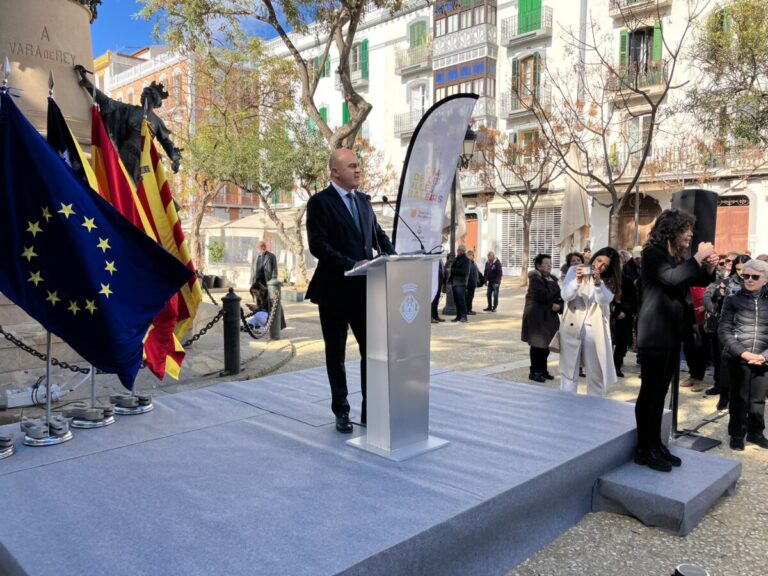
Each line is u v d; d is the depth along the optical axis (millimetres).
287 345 9594
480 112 25062
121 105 6488
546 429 4047
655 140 20562
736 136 13289
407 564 2492
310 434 3887
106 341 3750
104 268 3762
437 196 4406
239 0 12383
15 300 3529
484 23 24672
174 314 4676
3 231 3502
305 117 22609
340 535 2500
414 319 3561
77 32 6844
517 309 15984
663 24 20125
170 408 4535
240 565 2270
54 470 3248
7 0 6316
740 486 4262
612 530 3531
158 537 2488
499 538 2979
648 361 3836
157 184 5266
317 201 3762
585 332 5465
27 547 2408
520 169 22125
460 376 5812
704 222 4582
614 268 5477
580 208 14336
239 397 4871
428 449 3561
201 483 3064
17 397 5402
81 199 3707
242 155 17969
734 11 13023
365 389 4070
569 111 19188
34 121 6340
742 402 5008
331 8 12391
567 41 20391
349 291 3840
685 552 3297
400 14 27922
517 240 26109
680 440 5098
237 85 20016
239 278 23375
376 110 29703
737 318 5051
